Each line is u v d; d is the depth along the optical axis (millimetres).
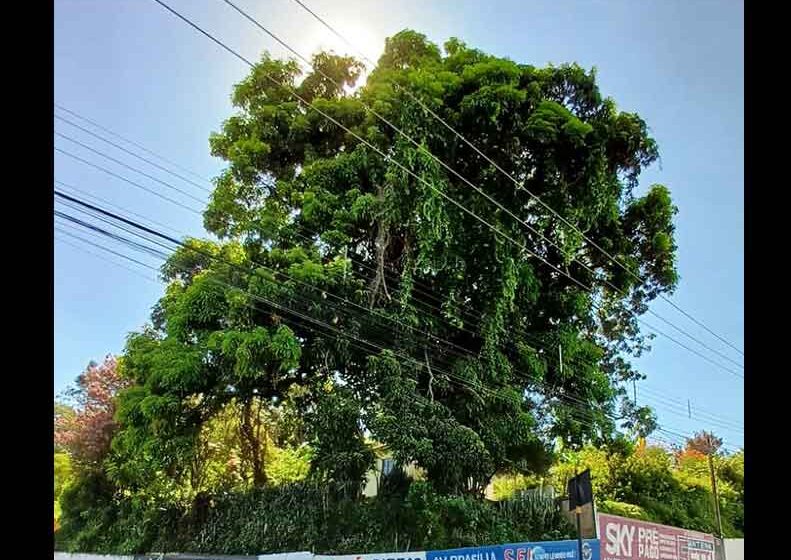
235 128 19562
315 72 19766
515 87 18797
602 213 20375
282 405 18719
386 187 17828
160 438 16031
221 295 16688
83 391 21484
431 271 17922
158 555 15922
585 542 18453
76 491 19469
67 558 17500
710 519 28484
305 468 19344
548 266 21938
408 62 20031
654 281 23188
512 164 19375
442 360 19453
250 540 15852
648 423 24516
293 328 17188
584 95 19797
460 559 15609
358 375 18328
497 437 19203
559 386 21922
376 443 17750
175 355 16078
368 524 16484
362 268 18828
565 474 25062
